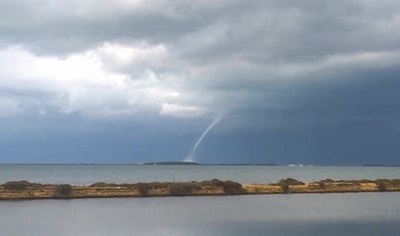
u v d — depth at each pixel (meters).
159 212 83.38
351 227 68.12
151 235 60.03
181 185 119.19
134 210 85.62
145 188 113.75
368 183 145.25
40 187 104.81
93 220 72.06
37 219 72.31
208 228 66.31
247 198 114.88
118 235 59.56
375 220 76.06
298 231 64.38
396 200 112.56
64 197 103.06
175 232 62.62
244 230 65.06
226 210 88.19
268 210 89.12
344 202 106.56
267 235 61.19
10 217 74.25
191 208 90.62
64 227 65.12
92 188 108.56
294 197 119.12
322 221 74.81
